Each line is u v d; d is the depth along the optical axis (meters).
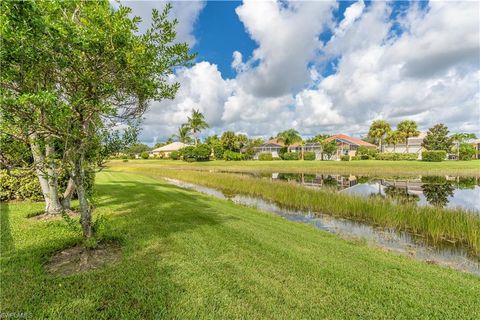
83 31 2.91
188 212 7.57
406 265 4.57
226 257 4.40
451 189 16.42
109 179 17.53
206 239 5.25
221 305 3.04
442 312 3.10
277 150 63.38
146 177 21.11
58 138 3.74
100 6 3.01
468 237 6.61
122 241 4.93
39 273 3.56
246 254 4.57
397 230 7.88
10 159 3.48
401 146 58.03
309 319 2.88
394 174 24.64
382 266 4.40
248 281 3.62
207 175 20.12
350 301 3.26
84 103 3.42
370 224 8.56
